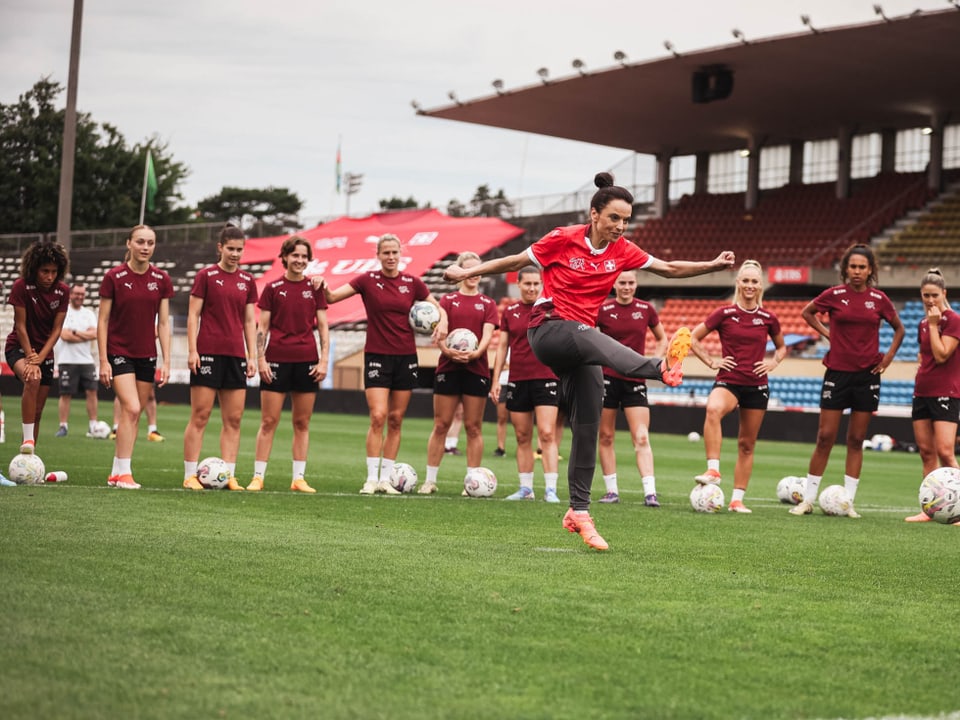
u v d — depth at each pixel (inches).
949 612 194.9
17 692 127.8
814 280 1254.3
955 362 378.9
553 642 160.9
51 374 383.6
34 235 1691.7
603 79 1191.6
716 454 369.4
